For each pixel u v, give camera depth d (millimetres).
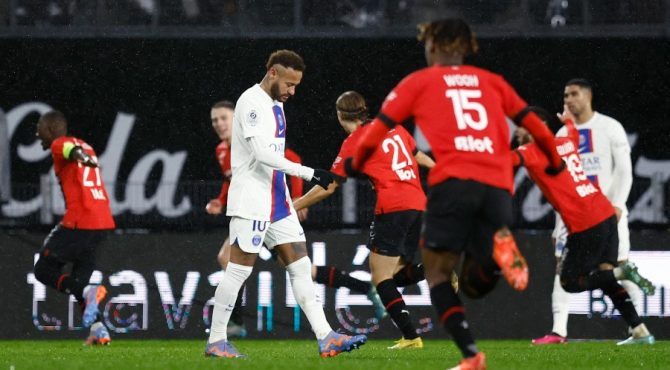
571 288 32812
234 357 24594
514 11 51625
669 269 41500
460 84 18031
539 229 47750
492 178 17516
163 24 51531
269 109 23938
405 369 20562
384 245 29656
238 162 24344
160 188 48281
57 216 47688
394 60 51094
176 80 50938
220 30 51344
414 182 29969
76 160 33062
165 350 30766
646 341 34125
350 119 29500
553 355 26953
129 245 42094
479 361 17672
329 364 21938
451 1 51875
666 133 50250
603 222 31656
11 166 49625
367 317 41438
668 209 47375
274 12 51594
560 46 50812
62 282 34219
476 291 18719
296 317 41531
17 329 41719
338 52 51000
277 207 24531
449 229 17484
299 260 24922
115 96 50750
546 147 19016
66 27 51031
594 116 36281
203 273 42156
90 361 23688
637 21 51250
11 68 50406
